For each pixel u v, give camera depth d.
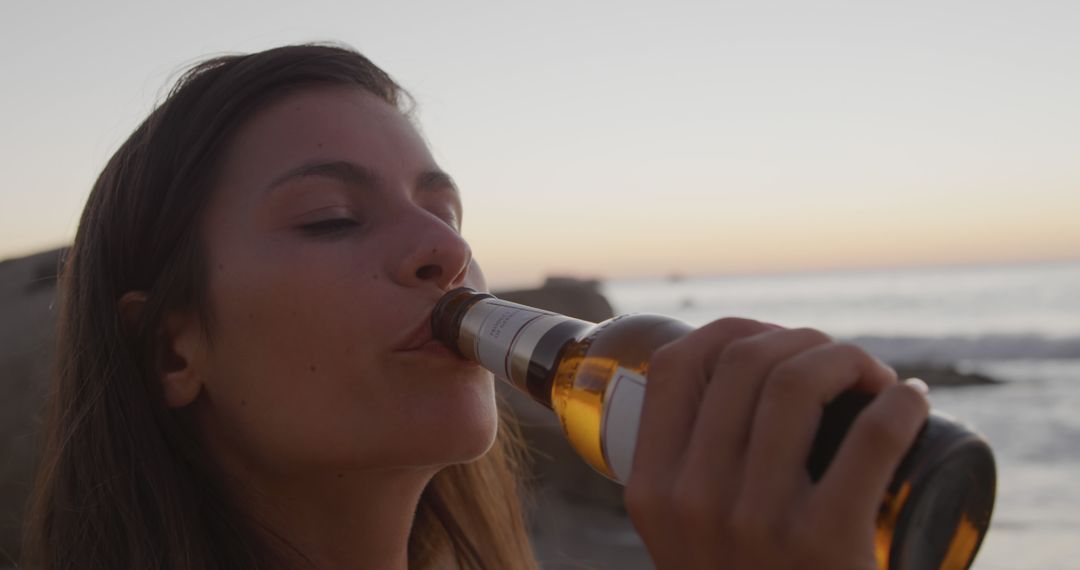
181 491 1.36
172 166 1.36
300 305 1.20
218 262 1.27
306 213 1.24
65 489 1.46
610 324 1.10
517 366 1.19
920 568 0.68
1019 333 30.81
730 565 0.65
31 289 5.66
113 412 1.40
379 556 1.36
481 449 1.22
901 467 0.67
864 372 0.66
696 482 0.66
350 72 1.43
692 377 0.72
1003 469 11.44
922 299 49.06
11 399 5.04
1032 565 6.92
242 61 1.40
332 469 1.23
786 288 79.75
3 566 4.70
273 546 1.33
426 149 1.42
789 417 0.63
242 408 1.25
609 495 7.52
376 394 1.18
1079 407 16.97
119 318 1.41
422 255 1.21
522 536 2.19
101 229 1.46
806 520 0.61
